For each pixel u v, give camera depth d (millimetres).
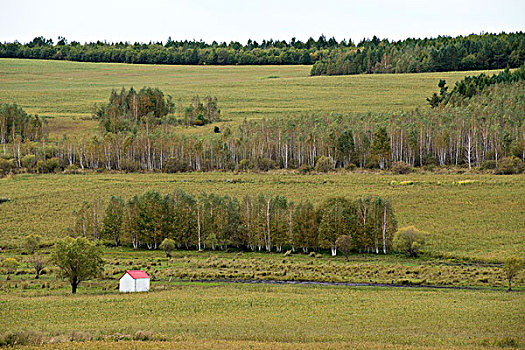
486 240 169125
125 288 120188
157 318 95125
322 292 118500
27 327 87562
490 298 111688
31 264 151750
